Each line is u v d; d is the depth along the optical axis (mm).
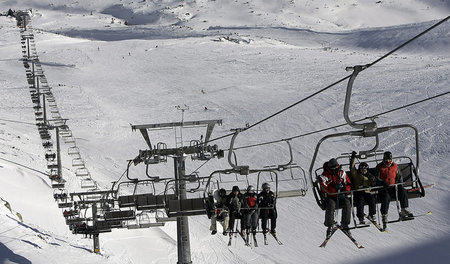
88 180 44375
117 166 53438
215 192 14953
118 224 26938
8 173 38531
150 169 52031
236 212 14539
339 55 112938
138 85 89875
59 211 35906
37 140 59281
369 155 11750
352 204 11391
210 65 102375
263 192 14688
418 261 32000
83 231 26891
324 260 33188
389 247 33938
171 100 78375
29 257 20578
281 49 124062
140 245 32906
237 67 98875
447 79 69375
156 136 62031
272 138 56062
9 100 78188
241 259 33594
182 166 20953
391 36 153625
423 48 132875
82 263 22078
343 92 69125
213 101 75062
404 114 56719
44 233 26453
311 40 176625
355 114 59312
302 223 38469
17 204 33375
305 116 61250
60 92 84688
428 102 59312
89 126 66375
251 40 147625
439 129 50969
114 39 190125
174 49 123062
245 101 73000
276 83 82625
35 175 40844
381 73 80000
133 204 19469
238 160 51219
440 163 44250
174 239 35312
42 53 120500
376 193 11844
